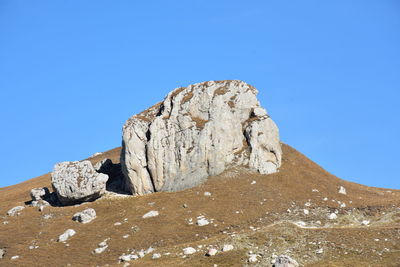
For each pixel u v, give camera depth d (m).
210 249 63.84
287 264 56.31
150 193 103.81
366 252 60.25
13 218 98.94
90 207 99.69
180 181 103.50
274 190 98.81
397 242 63.06
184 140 106.81
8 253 81.94
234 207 92.94
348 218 87.62
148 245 80.75
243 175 103.12
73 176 102.88
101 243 82.75
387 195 106.69
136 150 106.56
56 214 98.25
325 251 61.00
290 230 67.69
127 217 92.81
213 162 104.81
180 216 91.06
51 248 83.19
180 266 61.00
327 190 102.00
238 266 58.91
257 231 70.19
